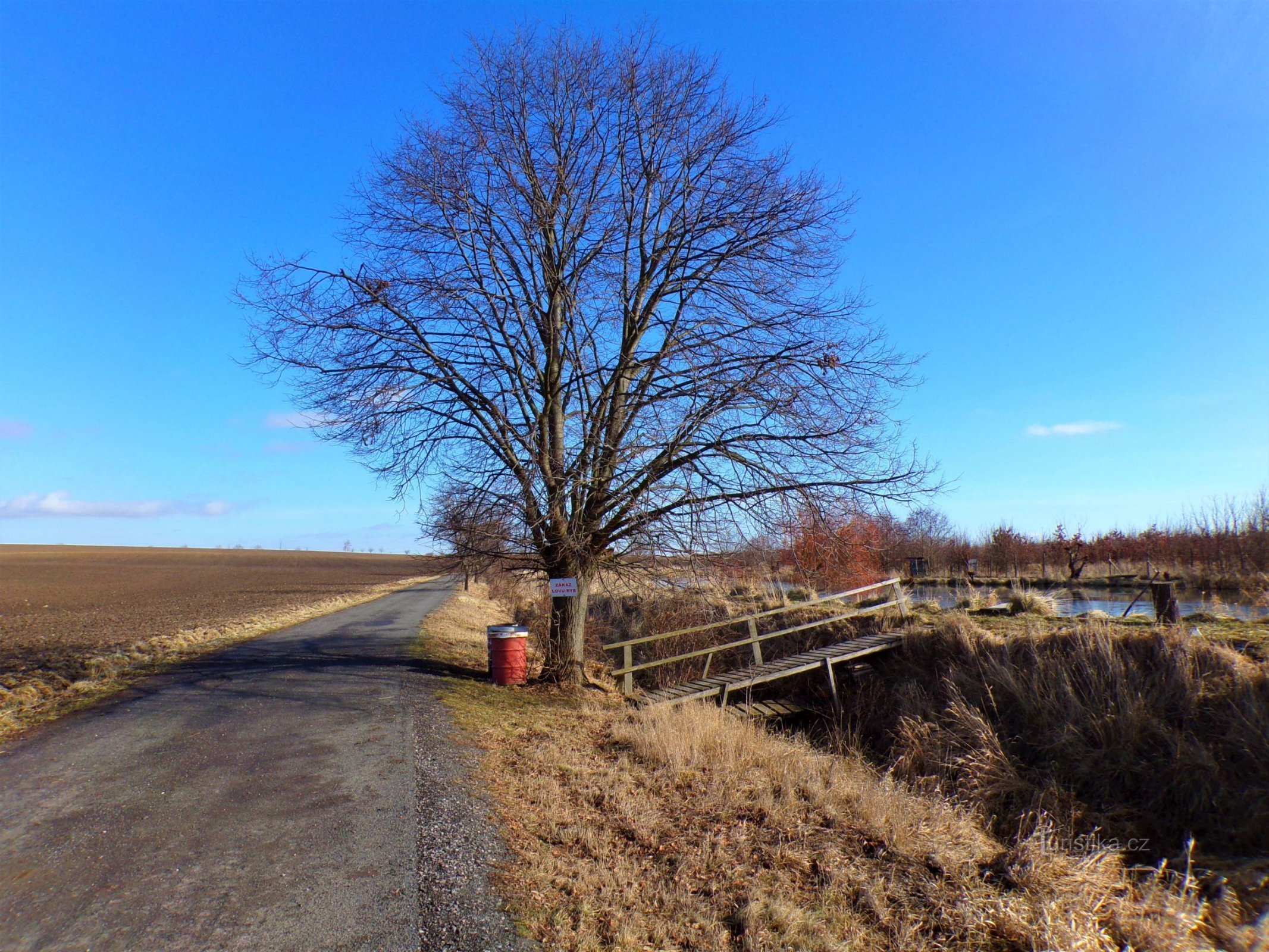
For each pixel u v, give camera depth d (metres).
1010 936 4.81
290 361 11.79
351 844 5.54
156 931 4.32
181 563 83.44
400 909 4.58
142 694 10.98
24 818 6.10
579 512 11.60
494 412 11.35
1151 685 9.27
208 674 12.65
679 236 12.19
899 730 10.93
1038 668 10.33
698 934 4.53
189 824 5.95
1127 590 22.77
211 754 7.86
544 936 4.34
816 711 13.62
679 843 5.79
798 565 12.25
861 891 5.18
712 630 17.73
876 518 12.20
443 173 11.84
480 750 8.15
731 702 14.10
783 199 11.81
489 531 12.04
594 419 11.91
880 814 6.39
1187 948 5.12
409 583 55.09
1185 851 7.19
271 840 5.63
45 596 37.41
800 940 4.46
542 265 12.38
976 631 12.30
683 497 11.39
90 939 4.23
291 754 7.88
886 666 13.65
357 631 19.88
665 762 7.78
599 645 17.30
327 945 4.18
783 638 16.69
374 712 9.84
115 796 6.61
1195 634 9.64
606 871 5.22
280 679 12.11
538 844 5.64
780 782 7.24
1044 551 31.58
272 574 66.50
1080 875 5.65
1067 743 8.98
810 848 5.77
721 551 11.62
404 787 6.81
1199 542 25.25
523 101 12.28
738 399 11.20
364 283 11.63
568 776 7.34
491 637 12.51
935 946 4.68
